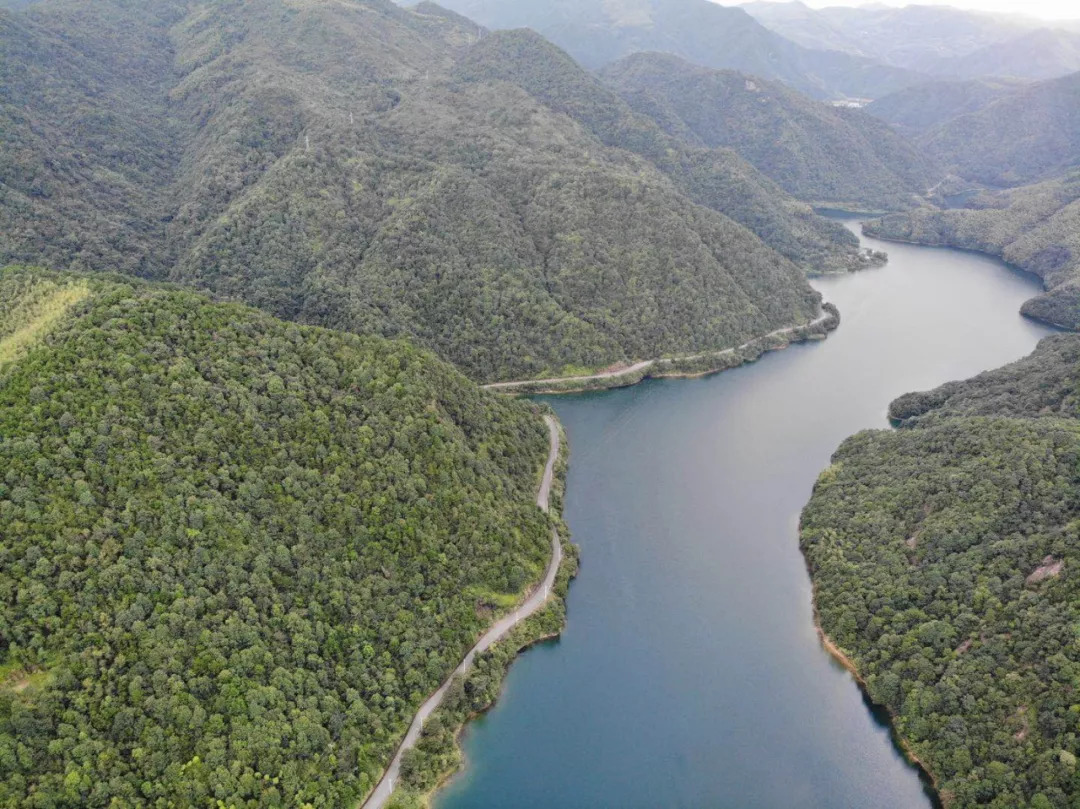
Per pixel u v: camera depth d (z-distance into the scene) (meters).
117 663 101.69
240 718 104.75
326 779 106.94
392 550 136.62
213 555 116.94
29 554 103.94
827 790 118.31
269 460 133.38
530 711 130.38
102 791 92.50
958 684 122.44
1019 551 135.75
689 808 114.88
